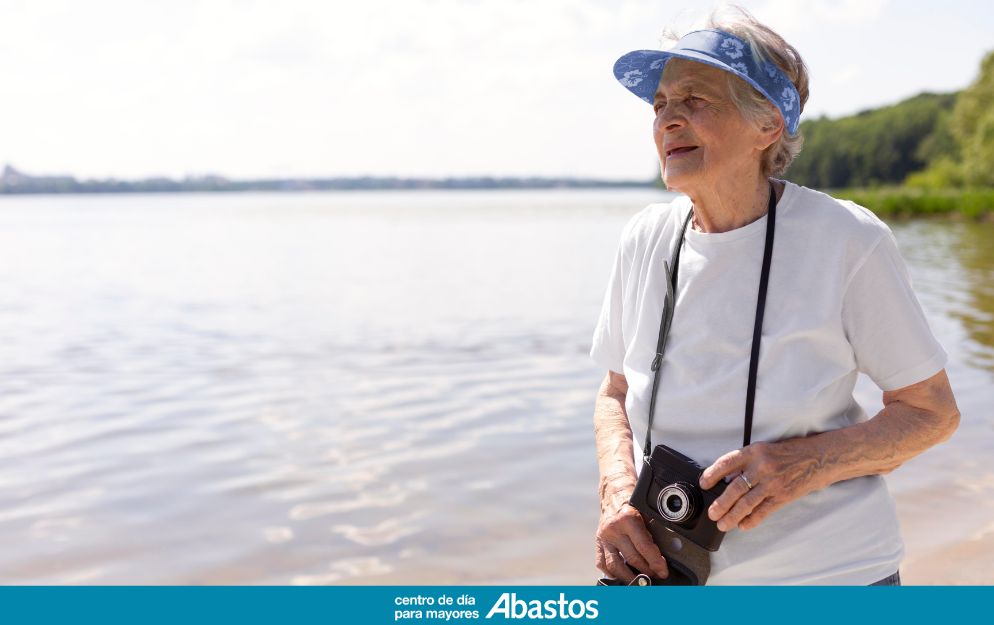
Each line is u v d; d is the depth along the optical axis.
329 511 4.47
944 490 4.57
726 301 1.78
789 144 1.80
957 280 15.12
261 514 4.45
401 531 4.18
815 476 1.69
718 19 1.77
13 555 3.99
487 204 94.88
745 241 1.77
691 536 1.75
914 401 1.74
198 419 6.38
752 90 1.71
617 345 2.07
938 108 99.38
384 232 37.16
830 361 1.74
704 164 1.74
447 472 5.04
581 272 18.31
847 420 1.83
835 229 1.72
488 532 4.15
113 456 5.48
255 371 8.12
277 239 32.88
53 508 4.59
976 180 58.47
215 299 14.18
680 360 1.82
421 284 16.12
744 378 1.75
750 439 1.75
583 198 135.75
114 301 14.10
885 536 1.78
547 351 8.98
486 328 10.65
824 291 1.71
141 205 114.19
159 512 4.50
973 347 8.72
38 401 7.05
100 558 3.95
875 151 98.50
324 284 16.36
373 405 6.70
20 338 10.40
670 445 1.85
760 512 1.69
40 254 25.86
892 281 1.71
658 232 1.94
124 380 7.82
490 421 6.17
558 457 5.29
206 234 37.62
